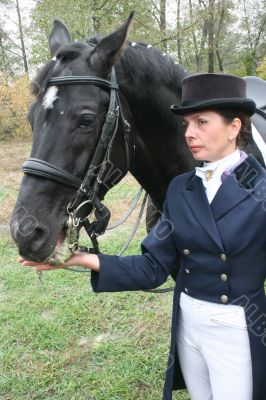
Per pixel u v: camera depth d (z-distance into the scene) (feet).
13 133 35.45
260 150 6.54
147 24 33.71
